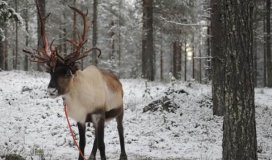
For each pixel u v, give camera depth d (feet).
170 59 178.09
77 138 38.55
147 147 36.01
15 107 50.65
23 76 76.59
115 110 28.94
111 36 150.51
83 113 25.16
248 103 22.24
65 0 105.29
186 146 36.96
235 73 22.15
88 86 25.12
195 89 70.69
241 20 21.95
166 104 51.06
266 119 51.01
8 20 55.83
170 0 93.97
